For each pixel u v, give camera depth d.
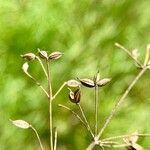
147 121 0.54
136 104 0.56
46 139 0.51
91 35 0.56
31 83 0.51
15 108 0.50
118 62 0.56
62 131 0.52
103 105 0.54
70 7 0.55
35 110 0.51
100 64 0.56
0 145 0.48
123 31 0.58
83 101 0.54
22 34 0.52
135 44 0.58
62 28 0.53
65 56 0.53
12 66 0.51
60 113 0.52
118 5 0.57
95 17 0.56
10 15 0.52
